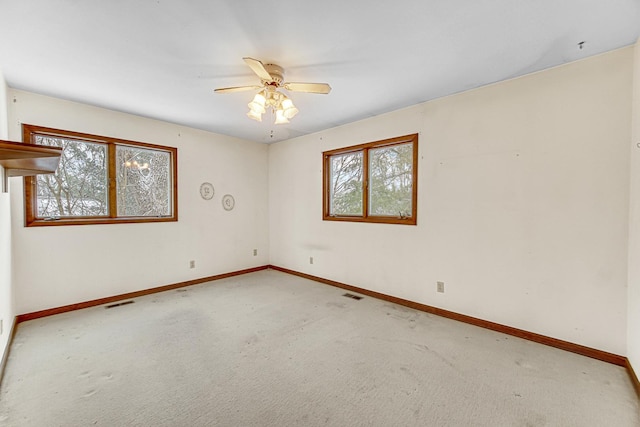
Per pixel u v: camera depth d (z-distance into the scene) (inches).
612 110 86.0
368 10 68.1
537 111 99.0
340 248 166.2
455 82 107.7
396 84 109.4
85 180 133.0
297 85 93.0
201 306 134.0
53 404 67.7
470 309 115.7
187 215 166.9
